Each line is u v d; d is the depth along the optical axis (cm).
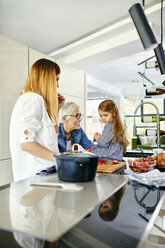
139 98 479
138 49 296
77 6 218
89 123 960
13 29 269
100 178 106
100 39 291
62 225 53
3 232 50
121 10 226
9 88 235
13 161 149
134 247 45
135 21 121
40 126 143
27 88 180
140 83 719
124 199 76
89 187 89
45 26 262
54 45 325
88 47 323
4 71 229
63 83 323
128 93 476
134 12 121
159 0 204
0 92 225
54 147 160
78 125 233
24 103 139
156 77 632
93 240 47
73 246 45
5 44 231
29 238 48
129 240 48
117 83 728
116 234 50
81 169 94
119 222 56
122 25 249
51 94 184
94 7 220
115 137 183
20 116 135
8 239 47
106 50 299
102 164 146
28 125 132
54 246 45
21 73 250
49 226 52
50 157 131
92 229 52
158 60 164
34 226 52
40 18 242
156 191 88
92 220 57
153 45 118
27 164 146
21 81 250
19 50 247
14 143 146
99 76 622
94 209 64
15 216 58
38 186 89
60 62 317
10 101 236
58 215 59
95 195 78
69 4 214
